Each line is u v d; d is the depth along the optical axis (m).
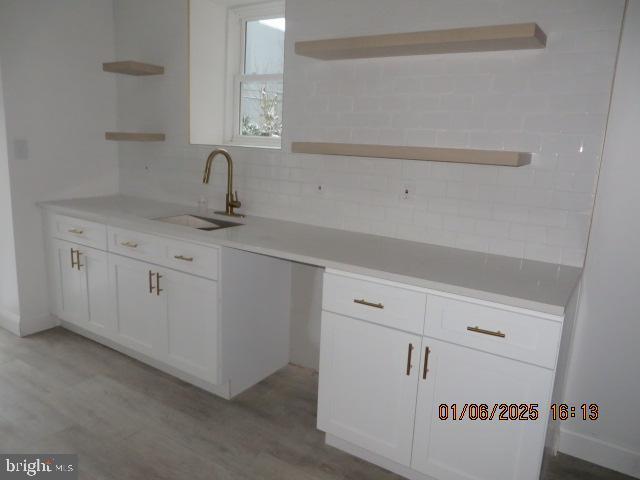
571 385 2.19
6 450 2.12
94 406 2.48
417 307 1.83
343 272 2.00
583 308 2.11
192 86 3.19
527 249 2.17
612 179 1.98
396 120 2.41
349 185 2.61
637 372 2.05
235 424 2.38
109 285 2.91
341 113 2.57
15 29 2.98
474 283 1.76
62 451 2.13
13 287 3.26
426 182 2.37
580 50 1.95
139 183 3.57
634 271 1.99
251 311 2.62
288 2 2.66
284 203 2.87
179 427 2.34
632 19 1.86
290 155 2.79
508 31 1.82
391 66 2.38
